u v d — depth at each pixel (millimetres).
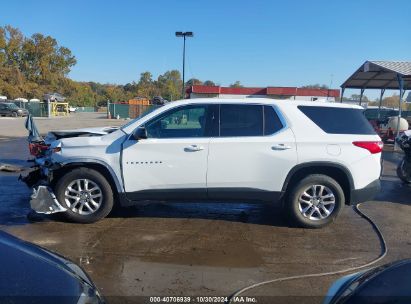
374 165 5730
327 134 5668
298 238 5355
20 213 6203
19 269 2551
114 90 111375
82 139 5652
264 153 5535
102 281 3973
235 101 5715
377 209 6996
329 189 5703
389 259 4688
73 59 93812
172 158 5508
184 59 32625
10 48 81250
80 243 4980
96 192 5672
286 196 5730
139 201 5652
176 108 5656
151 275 4133
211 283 3980
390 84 20281
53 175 5699
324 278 4137
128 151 5508
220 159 5520
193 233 5453
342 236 5477
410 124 20172
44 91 84062
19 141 17891
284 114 5695
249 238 5309
